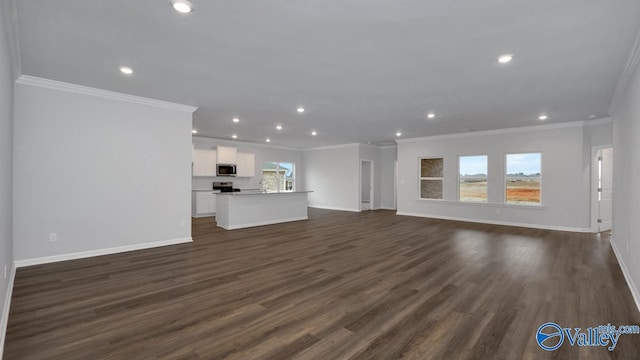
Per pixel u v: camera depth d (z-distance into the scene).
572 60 3.03
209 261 4.09
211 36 2.60
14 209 3.66
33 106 3.78
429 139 8.47
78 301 2.77
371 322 2.42
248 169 9.79
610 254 4.52
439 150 8.28
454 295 2.96
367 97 4.42
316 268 3.80
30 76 3.65
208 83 3.87
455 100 4.55
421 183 8.84
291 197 7.93
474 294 2.99
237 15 2.25
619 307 2.71
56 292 2.97
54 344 2.07
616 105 4.39
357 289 3.11
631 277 3.14
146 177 4.70
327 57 3.02
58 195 3.96
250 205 7.04
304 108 5.14
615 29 2.40
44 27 2.45
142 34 2.57
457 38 2.59
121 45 2.78
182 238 5.13
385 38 2.60
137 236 4.63
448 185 8.12
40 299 2.80
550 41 2.63
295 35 2.57
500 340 2.16
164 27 2.44
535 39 2.60
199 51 2.90
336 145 10.48
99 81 3.82
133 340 2.12
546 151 6.62
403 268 3.82
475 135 7.61
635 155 3.02
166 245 4.93
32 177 3.78
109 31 2.52
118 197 4.44
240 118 5.99
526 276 3.52
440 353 2.00
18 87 3.68
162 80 3.76
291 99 4.57
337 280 3.37
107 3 2.11
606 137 5.95
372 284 3.25
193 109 5.15
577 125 6.25
